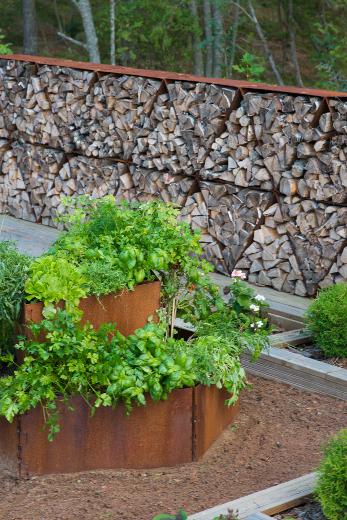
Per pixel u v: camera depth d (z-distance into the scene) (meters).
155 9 20.73
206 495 4.39
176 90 8.52
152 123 8.84
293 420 5.46
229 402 4.98
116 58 23.44
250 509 4.02
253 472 4.70
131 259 5.32
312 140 7.46
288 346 6.51
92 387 4.62
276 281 7.93
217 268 8.43
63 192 10.09
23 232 9.98
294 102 7.54
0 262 5.33
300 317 6.96
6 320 5.20
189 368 4.73
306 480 4.33
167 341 5.01
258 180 7.97
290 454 4.95
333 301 6.31
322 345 6.30
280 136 7.71
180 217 8.66
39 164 10.34
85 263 5.36
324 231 7.49
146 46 21.95
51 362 4.70
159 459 4.74
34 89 10.17
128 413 4.61
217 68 20.56
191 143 8.48
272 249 7.93
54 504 4.29
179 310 6.05
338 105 7.22
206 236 8.50
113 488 4.48
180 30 21.16
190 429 4.79
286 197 7.74
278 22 25.11
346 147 7.23
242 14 24.41
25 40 21.77
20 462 4.64
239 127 8.08
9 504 4.31
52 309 4.89
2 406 4.49
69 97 9.73
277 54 24.17
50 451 4.64
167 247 5.59
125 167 9.27
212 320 5.81
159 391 4.55
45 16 26.45
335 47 19.16
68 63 9.96
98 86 9.34
